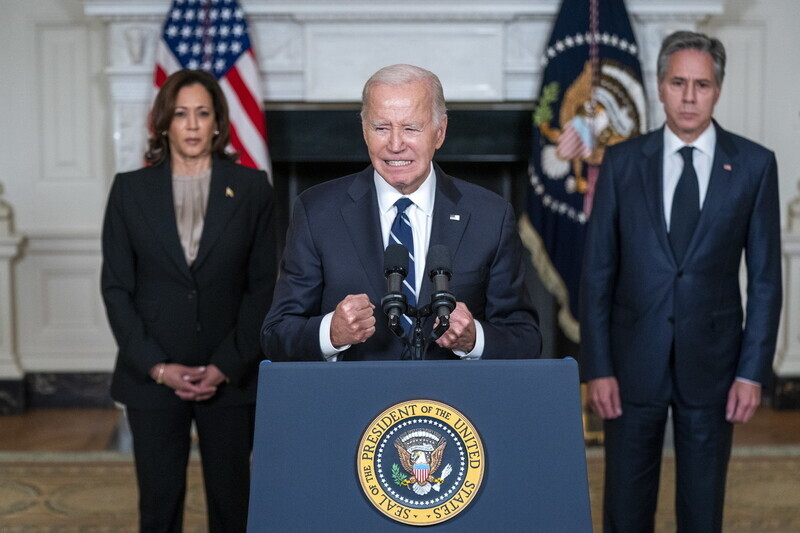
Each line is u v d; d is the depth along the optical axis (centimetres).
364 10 722
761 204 392
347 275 293
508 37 736
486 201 304
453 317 259
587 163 701
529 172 719
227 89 702
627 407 400
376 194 299
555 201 704
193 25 709
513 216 308
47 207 822
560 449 223
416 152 272
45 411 822
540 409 225
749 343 390
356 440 222
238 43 707
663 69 397
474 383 226
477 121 755
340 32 732
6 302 808
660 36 725
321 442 222
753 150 396
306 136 758
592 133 700
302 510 218
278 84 741
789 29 802
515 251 306
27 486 609
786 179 812
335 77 736
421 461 221
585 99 701
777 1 801
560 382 227
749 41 805
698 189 393
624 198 401
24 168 819
